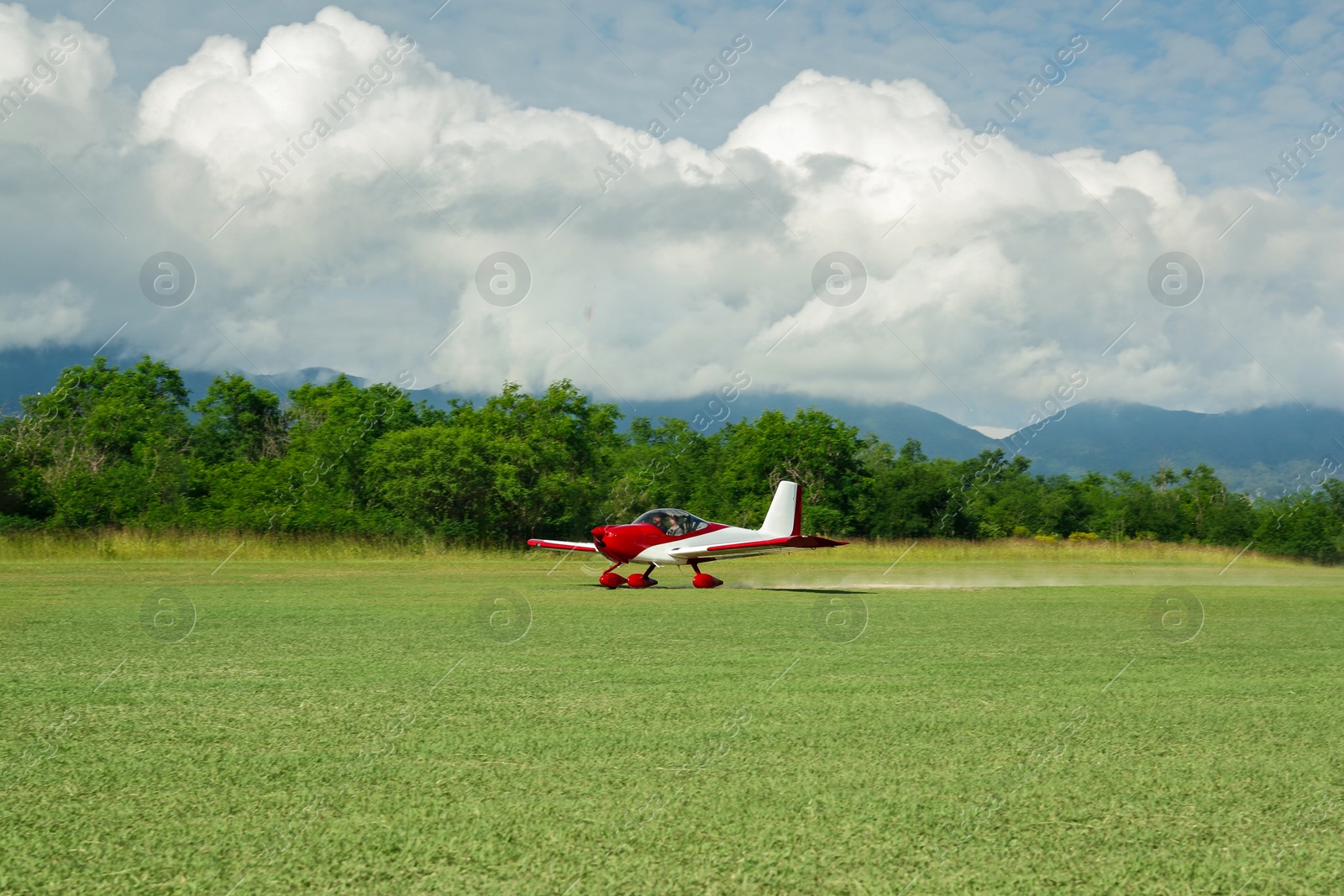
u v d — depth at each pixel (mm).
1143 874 3227
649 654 8242
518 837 3506
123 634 9320
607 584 17422
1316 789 4219
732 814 3793
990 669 7578
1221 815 3855
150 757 4586
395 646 8609
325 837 3492
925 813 3832
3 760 4527
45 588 14828
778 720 5512
